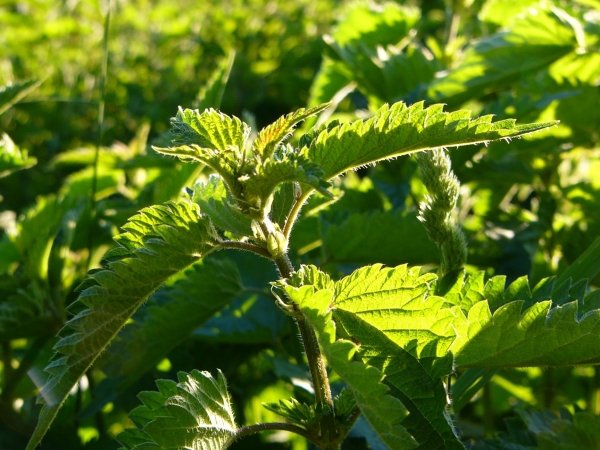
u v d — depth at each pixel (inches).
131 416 12.3
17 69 41.4
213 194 12.6
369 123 11.2
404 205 21.1
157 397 12.3
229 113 38.9
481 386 14.9
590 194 20.9
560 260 19.9
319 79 26.8
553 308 11.7
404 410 9.6
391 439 9.7
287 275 11.8
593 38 21.3
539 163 21.5
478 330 11.6
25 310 19.5
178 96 39.2
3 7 50.6
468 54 21.9
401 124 11.1
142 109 38.9
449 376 12.3
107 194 27.4
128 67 43.3
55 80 42.1
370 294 11.2
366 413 9.9
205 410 11.5
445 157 12.7
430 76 24.0
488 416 19.4
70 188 26.7
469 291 12.6
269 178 10.9
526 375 21.5
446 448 11.0
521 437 15.5
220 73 21.3
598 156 23.7
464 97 22.1
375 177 22.2
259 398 21.3
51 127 38.9
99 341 11.3
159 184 21.2
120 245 11.7
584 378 21.7
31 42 44.3
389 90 24.5
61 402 11.2
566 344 11.5
